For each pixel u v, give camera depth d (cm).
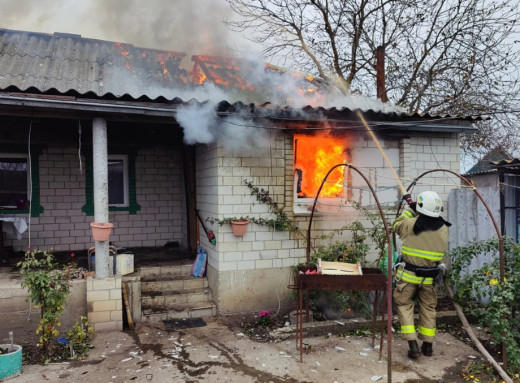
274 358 494
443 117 692
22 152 844
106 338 559
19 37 944
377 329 580
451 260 677
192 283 714
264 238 677
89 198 885
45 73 771
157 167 937
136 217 920
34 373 452
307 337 561
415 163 751
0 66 766
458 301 592
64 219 868
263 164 675
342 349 518
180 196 952
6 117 690
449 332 575
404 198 536
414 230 495
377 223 721
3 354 442
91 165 885
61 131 790
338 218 712
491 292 509
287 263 689
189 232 835
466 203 712
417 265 494
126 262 674
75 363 480
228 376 447
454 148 777
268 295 679
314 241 703
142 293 686
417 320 582
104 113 573
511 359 445
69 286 536
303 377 445
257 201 672
